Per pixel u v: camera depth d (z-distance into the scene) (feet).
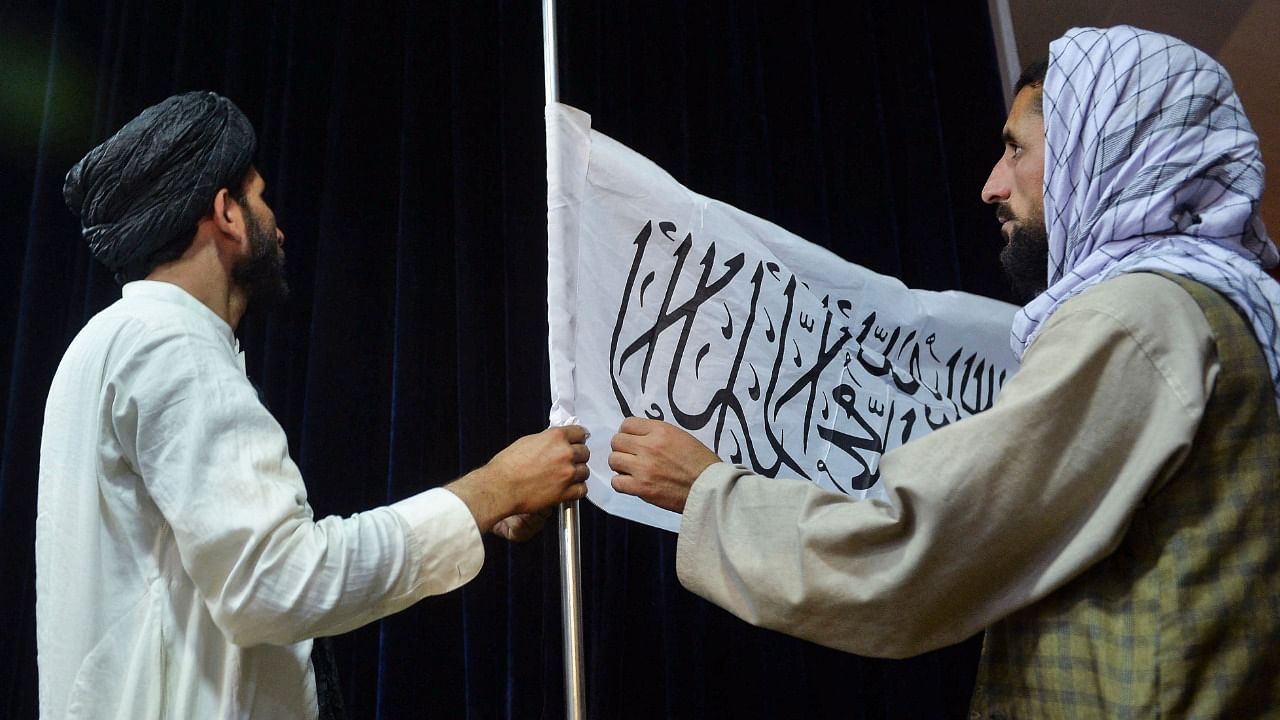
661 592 6.63
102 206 3.79
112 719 3.24
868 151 8.14
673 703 6.40
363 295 6.74
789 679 6.77
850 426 5.24
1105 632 3.04
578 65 7.38
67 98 6.97
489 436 6.54
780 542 3.45
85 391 3.51
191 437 3.30
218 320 3.78
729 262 5.00
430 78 7.30
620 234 4.66
